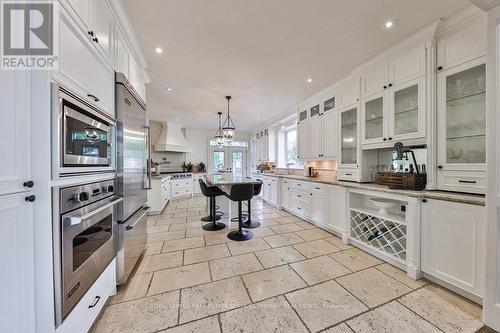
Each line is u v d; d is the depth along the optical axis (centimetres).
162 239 298
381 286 182
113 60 171
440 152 203
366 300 164
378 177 260
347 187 278
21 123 88
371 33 212
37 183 94
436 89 206
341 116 329
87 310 126
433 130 206
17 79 86
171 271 209
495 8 135
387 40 224
